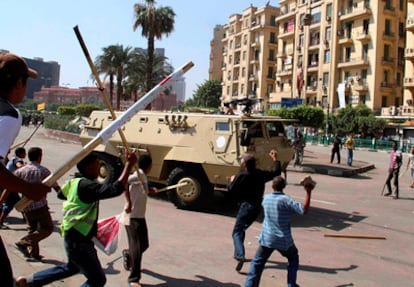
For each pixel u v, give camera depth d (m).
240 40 79.06
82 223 3.84
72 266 4.03
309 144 44.75
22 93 2.38
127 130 11.47
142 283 5.23
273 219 4.79
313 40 57.91
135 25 30.80
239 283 5.39
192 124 10.22
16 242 5.95
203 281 5.40
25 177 5.66
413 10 43.16
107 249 4.57
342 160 25.77
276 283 5.45
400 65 50.47
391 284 5.75
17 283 3.77
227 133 9.62
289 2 65.00
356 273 6.13
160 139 10.66
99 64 38.75
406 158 32.59
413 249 7.71
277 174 6.25
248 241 7.55
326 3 55.41
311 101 57.84
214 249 6.86
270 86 72.56
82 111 51.28
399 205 12.55
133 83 41.72
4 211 7.34
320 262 6.57
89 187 3.79
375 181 18.27
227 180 9.52
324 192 14.31
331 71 54.06
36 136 35.03
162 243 7.06
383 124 44.62
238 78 79.06
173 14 30.72
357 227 9.33
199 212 9.83
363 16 50.69
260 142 9.96
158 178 10.90
